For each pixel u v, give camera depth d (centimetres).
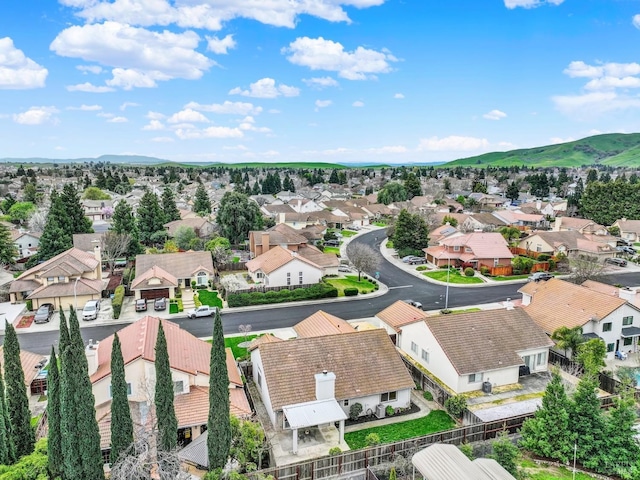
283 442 2998
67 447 2188
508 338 3938
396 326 4478
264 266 6850
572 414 2734
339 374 3375
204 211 13750
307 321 4503
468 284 7194
